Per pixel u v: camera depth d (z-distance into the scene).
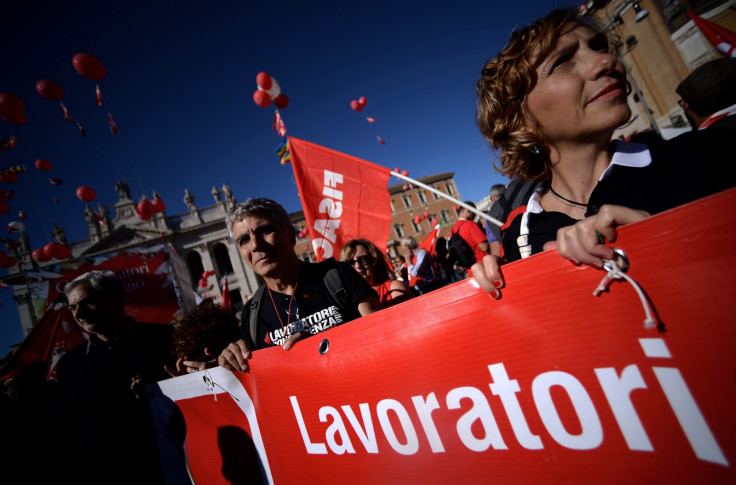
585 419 0.67
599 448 0.65
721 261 0.53
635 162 0.85
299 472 1.23
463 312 0.84
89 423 1.91
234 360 1.43
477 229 3.85
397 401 0.96
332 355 1.11
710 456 0.54
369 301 1.55
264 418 1.35
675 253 0.56
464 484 0.84
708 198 0.54
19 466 2.44
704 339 0.54
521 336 0.75
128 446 1.86
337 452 1.11
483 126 1.20
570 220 0.94
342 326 1.10
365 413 1.03
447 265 5.22
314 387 1.16
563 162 0.98
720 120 0.89
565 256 0.66
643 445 0.60
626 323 0.61
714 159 0.74
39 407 2.64
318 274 1.68
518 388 0.75
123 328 2.21
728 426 0.52
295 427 1.23
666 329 0.57
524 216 1.10
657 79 11.92
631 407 0.61
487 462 0.80
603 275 0.65
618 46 1.05
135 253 5.08
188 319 1.96
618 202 0.84
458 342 0.85
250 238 1.62
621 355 0.62
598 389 0.65
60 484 2.54
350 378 1.06
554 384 0.70
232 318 2.08
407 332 0.94
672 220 0.56
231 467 1.48
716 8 9.49
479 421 0.82
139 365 2.04
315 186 3.12
